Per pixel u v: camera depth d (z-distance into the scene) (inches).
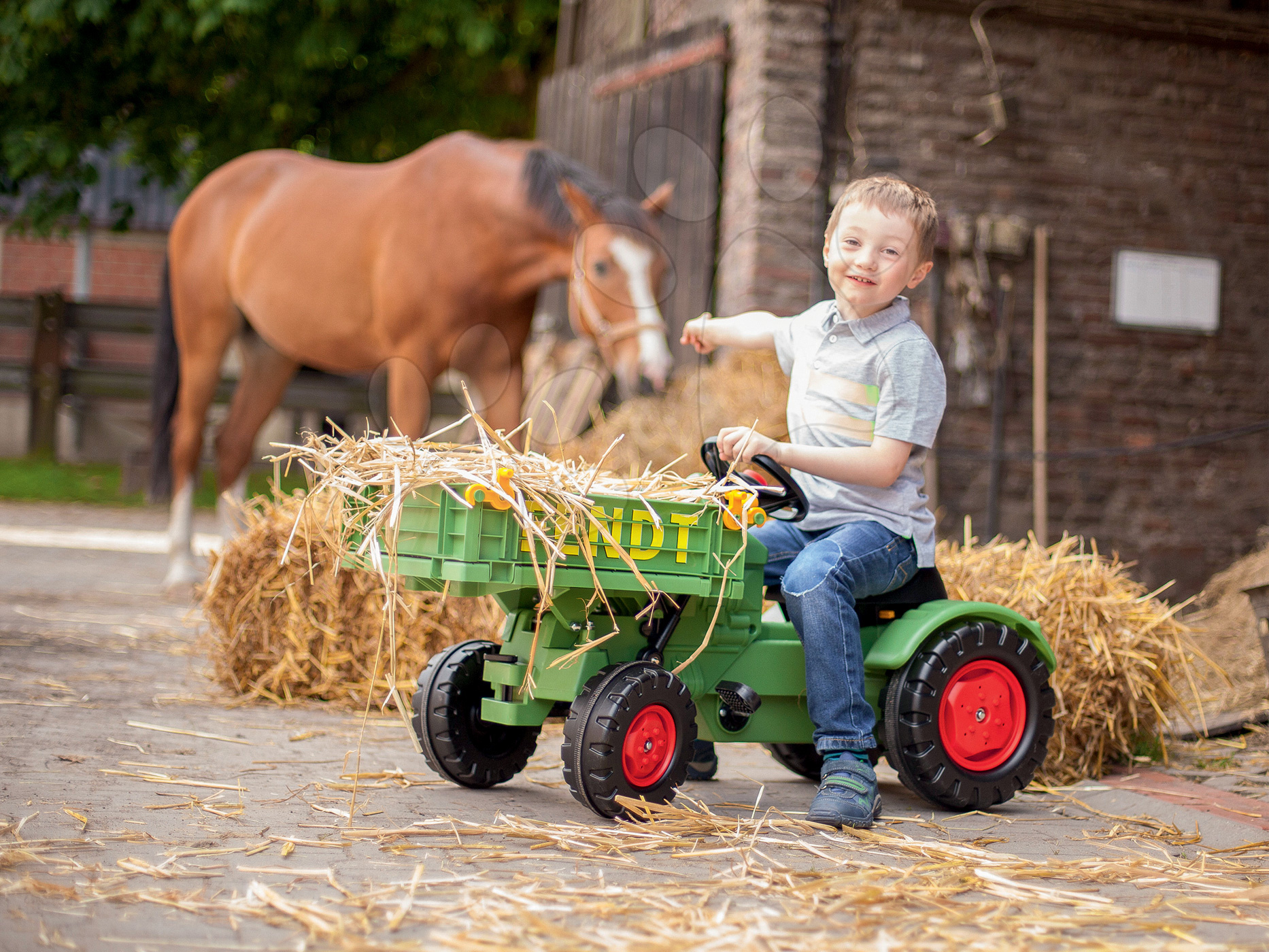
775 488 87.5
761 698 88.7
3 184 368.8
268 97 367.6
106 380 458.3
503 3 373.4
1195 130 226.7
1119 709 108.7
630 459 158.2
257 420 232.5
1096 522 221.3
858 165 213.2
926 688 87.3
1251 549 225.0
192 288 221.9
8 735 98.3
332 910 59.0
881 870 69.0
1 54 333.7
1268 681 130.8
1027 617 107.0
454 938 54.8
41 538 305.6
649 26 264.1
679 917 59.6
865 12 213.9
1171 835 84.0
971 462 215.8
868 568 85.8
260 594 124.4
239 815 77.2
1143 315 224.1
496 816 78.4
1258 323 229.5
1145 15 221.1
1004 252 217.0
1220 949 57.9
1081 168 222.2
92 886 61.0
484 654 90.1
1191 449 225.3
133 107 366.6
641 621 84.2
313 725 111.9
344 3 344.8
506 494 73.2
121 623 175.2
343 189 199.8
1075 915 62.3
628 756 78.5
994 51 218.4
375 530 76.3
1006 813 90.9
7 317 452.8
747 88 215.3
